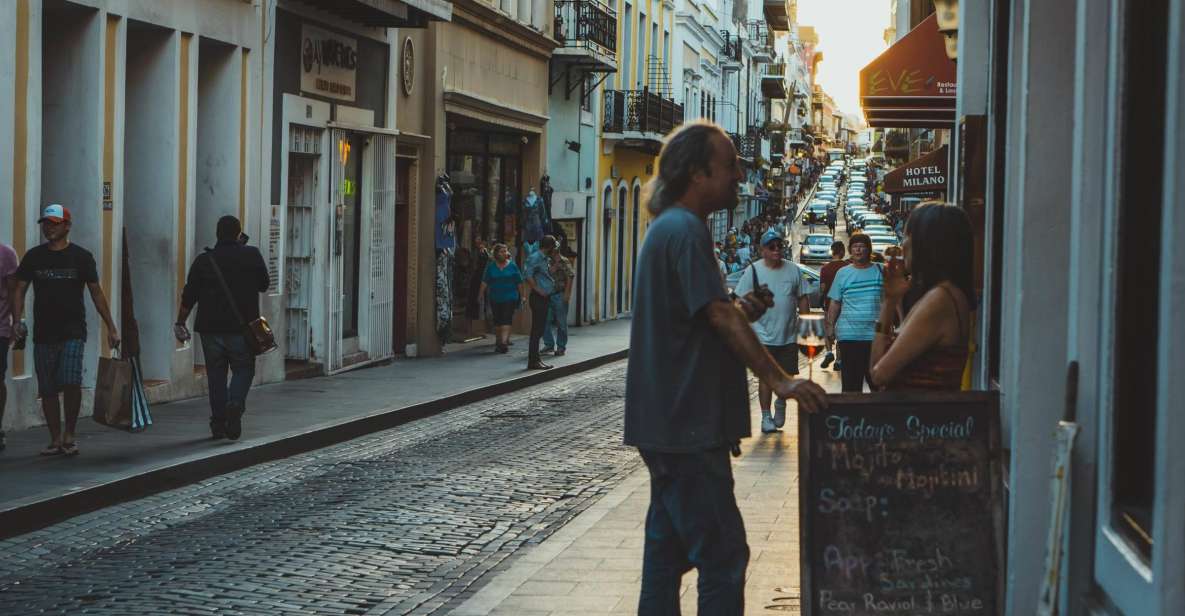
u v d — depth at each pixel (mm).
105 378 11938
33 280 11602
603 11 35406
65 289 11602
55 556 8734
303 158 20328
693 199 5156
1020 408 5359
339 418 15023
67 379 11656
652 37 45531
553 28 32625
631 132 39312
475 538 9523
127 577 8109
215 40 17219
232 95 17859
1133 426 4363
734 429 5125
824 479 5027
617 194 40781
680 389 5051
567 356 25391
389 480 11906
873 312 13930
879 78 13250
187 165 16797
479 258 29016
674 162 5141
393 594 7816
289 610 7359
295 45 19438
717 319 4973
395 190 23812
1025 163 5352
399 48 23250
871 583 5012
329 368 20516
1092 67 4766
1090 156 4770
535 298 22297
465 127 28047
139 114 16453
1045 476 5348
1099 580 4512
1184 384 3621
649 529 5383
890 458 5023
